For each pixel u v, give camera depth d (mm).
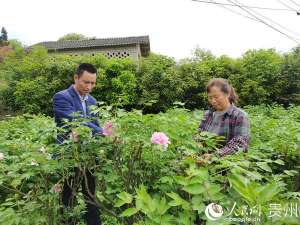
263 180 2820
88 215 3264
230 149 2922
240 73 15953
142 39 22469
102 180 2711
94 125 2857
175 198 2084
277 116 9523
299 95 15773
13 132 6637
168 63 15727
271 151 4086
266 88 15875
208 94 3303
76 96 3471
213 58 17188
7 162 3244
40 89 15141
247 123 3188
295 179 4164
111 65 15250
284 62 16219
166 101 15234
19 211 2707
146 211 2023
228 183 2195
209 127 3340
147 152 2551
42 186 2793
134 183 2566
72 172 2795
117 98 2855
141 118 2562
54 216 2789
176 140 2625
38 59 16406
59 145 2691
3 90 16031
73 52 21953
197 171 2127
